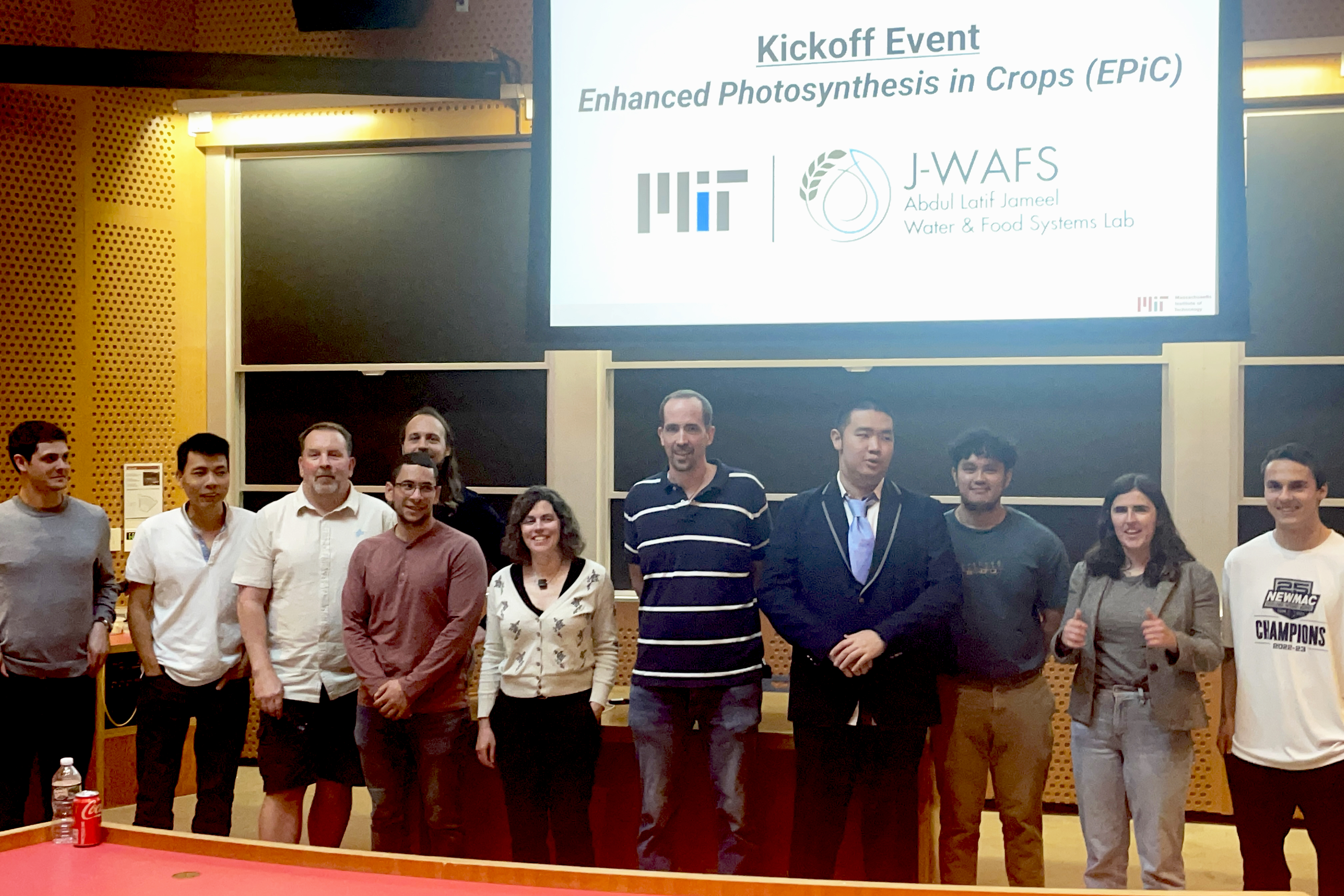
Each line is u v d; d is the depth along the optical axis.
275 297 4.84
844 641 2.74
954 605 2.81
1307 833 3.75
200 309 4.84
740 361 4.46
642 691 2.96
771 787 3.13
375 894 1.80
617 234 3.39
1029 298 3.14
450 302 4.69
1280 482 2.70
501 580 3.11
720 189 3.32
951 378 4.35
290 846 2.00
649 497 3.06
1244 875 2.78
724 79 3.32
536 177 3.44
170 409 4.77
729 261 3.32
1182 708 2.75
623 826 3.27
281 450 4.87
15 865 1.96
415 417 3.76
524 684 2.98
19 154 4.43
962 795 2.98
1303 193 4.05
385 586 3.00
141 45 4.80
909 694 2.81
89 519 3.46
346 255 4.78
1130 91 3.08
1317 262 4.04
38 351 4.47
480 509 3.77
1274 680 2.71
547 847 3.02
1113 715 2.81
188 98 4.83
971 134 3.17
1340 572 2.66
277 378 4.87
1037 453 4.29
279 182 4.83
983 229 3.17
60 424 4.51
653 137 3.36
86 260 4.57
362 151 4.75
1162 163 3.07
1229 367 4.07
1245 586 2.80
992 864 3.69
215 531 3.38
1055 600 3.01
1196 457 4.11
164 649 3.32
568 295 3.42
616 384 4.60
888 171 3.22
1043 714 2.95
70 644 3.37
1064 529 4.28
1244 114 3.78
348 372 4.80
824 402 4.44
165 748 3.31
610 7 3.38
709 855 3.17
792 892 1.76
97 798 2.10
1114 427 4.23
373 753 2.99
